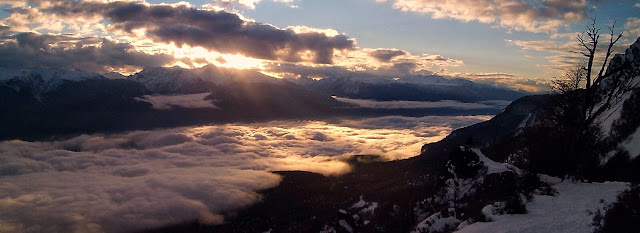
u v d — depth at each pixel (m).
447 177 34.94
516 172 29.92
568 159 32.88
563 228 18.47
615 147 37.16
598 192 24.00
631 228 16.91
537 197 24.66
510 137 76.88
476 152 34.00
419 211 31.83
